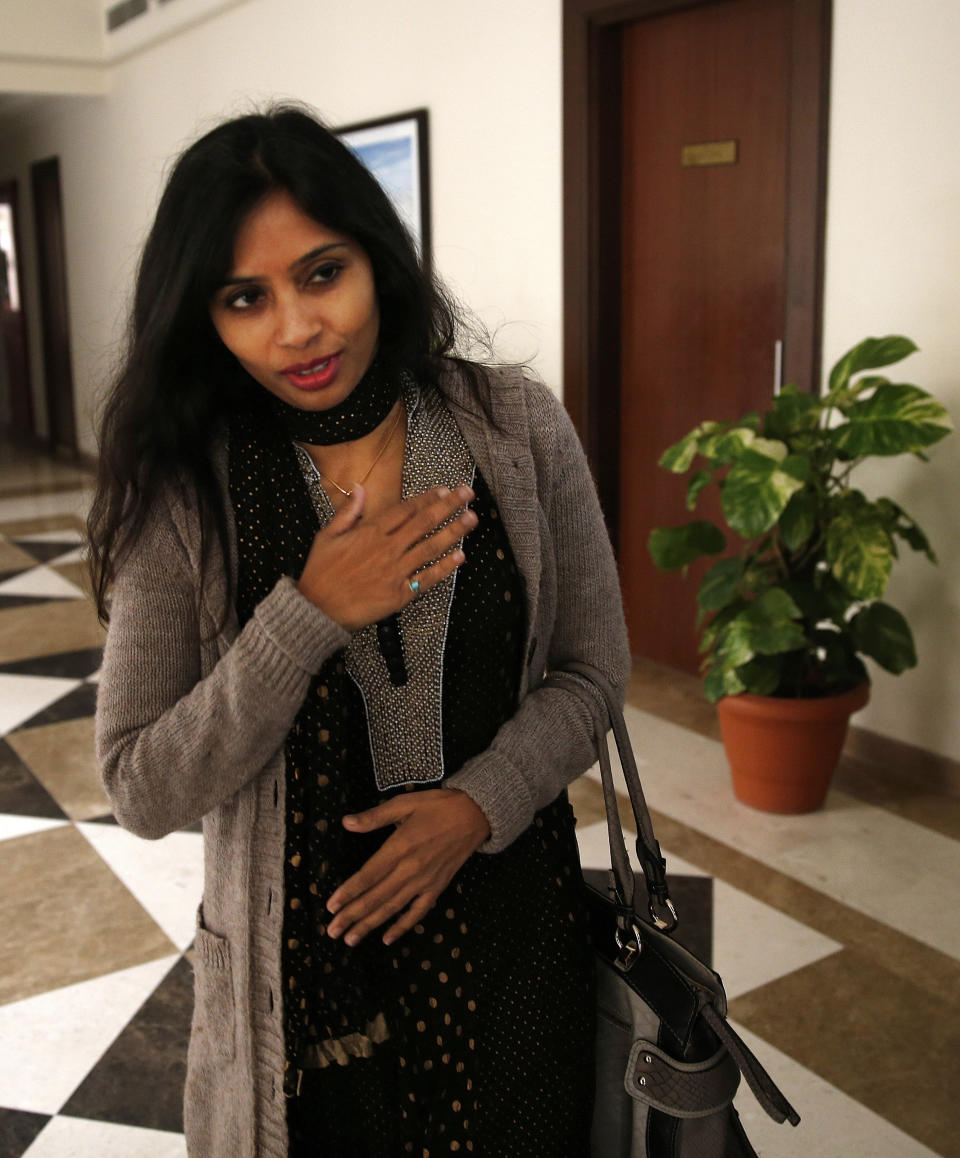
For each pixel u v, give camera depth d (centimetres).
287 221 89
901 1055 207
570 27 390
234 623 100
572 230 404
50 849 290
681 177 380
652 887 113
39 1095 202
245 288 91
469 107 446
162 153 704
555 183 410
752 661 287
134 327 95
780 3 337
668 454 283
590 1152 116
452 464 106
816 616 278
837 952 239
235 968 101
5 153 991
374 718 104
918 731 321
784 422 279
